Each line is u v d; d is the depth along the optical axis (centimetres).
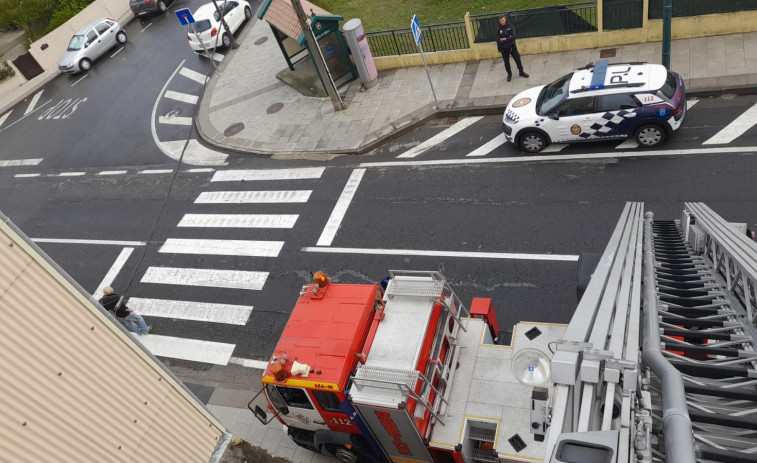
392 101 1803
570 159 1385
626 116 1302
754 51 1484
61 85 2727
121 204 1808
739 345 523
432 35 1838
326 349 794
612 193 1262
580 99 1333
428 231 1334
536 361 772
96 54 2759
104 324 528
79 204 1873
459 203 1377
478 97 1678
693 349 502
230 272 1426
